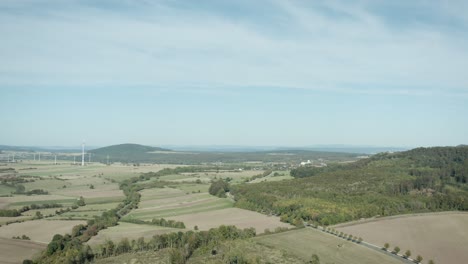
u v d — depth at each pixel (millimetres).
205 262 129375
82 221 187125
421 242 144750
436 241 145500
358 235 155000
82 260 129875
